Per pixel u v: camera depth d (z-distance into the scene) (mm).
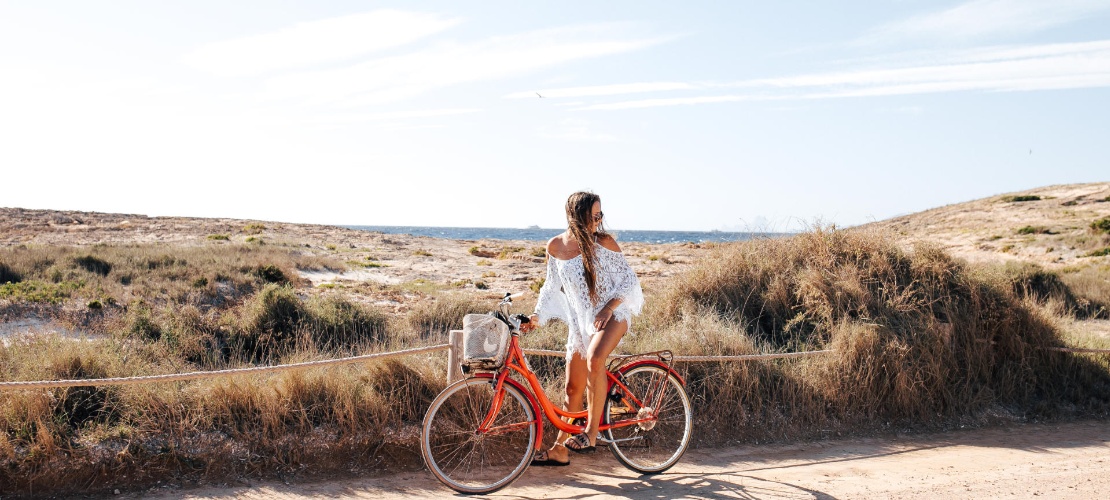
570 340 4867
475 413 5188
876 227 8789
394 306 15211
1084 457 5707
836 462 5500
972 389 7020
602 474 5078
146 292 14219
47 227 37469
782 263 8633
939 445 6090
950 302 7480
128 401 5078
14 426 4715
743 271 8641
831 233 8742
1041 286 15641
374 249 33438
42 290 13117
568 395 4895
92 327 11031
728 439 6020
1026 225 47906
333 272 22266
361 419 5242
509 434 5289
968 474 5188
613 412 5094
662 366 5289
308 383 5371
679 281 8797
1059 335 7945
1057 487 4867
